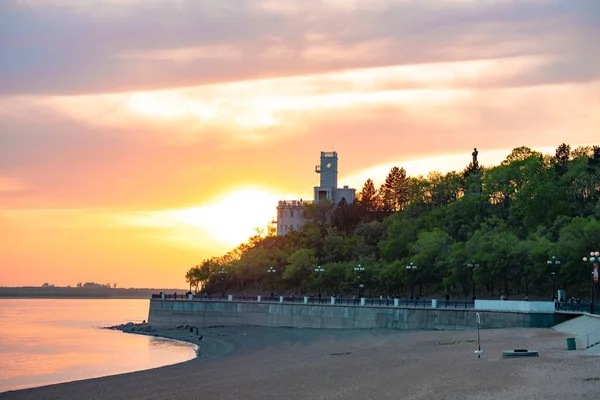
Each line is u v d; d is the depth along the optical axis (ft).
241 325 588.50
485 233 573.33
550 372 195.21
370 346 347.15
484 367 214.28
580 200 634.43
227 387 222.28
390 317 453.17
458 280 556.10
